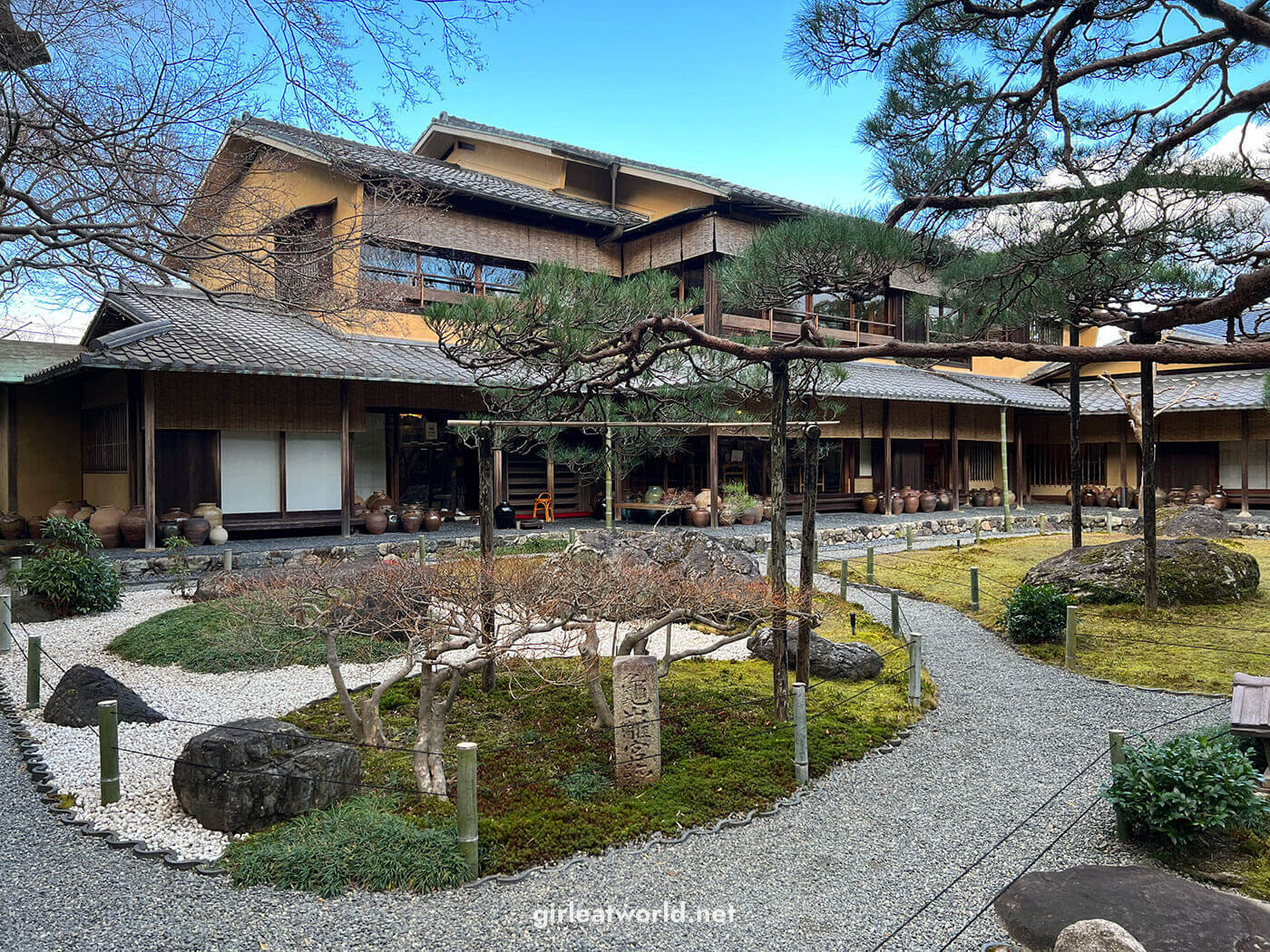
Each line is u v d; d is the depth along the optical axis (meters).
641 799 4.85
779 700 6.29
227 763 4.39
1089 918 3.51
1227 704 6.88
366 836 4.08
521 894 3.85
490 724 6.26
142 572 11.17
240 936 3.45
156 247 7.09
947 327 7.57
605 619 5.93
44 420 15.46
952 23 6.43
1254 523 16.78
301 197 16.67
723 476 18.39
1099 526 18.98
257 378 13.55
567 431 17.94
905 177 6.56
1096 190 5.77
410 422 16.16
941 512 20.62
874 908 3.79
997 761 5.68
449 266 17.67
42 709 6.48
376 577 5.98
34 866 4.01
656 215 20.58
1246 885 3.95
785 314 19.52
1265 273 4.75
